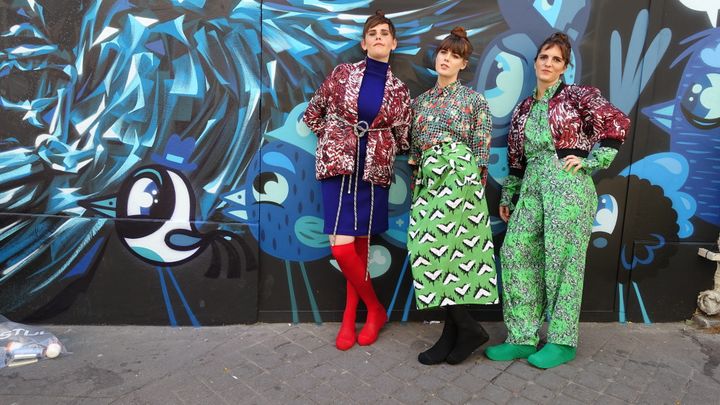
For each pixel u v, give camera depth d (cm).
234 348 255
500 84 273
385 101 236
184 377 226
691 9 271
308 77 265
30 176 264
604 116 225
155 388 217
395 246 284
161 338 264
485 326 290
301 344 261
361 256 269
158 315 278
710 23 273
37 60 256
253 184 272
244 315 282
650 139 280
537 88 246
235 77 262
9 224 266
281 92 266
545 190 238
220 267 275
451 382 226
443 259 231
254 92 264
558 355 242
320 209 277
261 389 218
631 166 282
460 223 231
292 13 260
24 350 237
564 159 233
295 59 263
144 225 269
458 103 235
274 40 261
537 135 239
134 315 277
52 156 263
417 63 269
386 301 289
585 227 237
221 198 271
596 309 296
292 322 287
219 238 273
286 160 272
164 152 265
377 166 239
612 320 297
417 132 243
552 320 244
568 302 239
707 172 285
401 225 282
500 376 232
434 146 235
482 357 250
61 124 262
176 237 271
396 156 276
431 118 238
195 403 207
